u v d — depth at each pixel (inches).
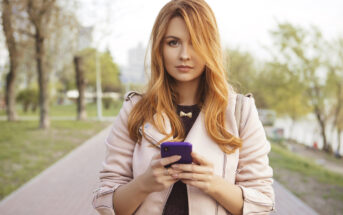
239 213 38.3
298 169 301.1
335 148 878.4
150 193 39.3
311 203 198.4
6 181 237.8
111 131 46.4
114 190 40.7
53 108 1459.2
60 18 530.9
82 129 583.8
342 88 751.7
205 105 42.4
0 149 361.4
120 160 43.9
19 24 534.6
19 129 555.5
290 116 954.1
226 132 40.9
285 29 755.4
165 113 42.8
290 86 813.2
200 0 41.4
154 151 41.1
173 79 45.5
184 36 39.5
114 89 2001.7
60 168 276.7
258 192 39.5
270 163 327.6
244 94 49.4
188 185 39.2
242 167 41.9
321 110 821.2
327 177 272.7
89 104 1852.9
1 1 471.8
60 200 191.3
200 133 41.1
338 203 198.5
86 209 175.3
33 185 224.1
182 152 34.2
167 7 41.2
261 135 42.8
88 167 279.0
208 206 38.8
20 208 178.5
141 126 42.8
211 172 35.2
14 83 718.5
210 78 41.6
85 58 738.8
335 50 730.8
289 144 945.5
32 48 603.2
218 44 41.5
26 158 319.6
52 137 470.6
